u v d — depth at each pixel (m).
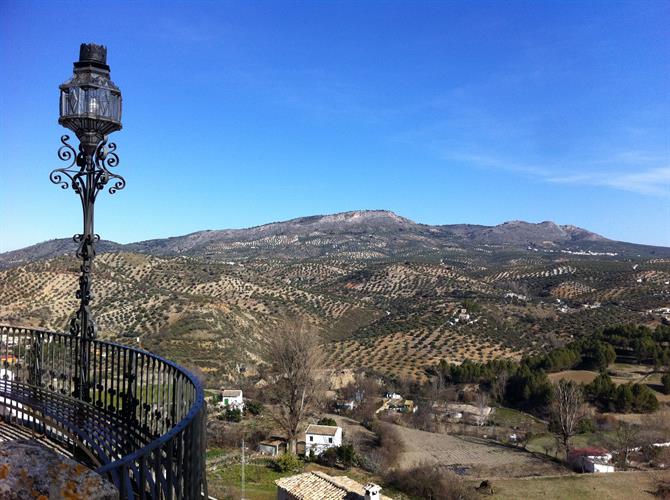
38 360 6.68
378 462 31.09
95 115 6.07
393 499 24.55
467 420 48.03
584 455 35.84
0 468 2.09
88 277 6.36
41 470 2.14
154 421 5.00
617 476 32.50
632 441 39.34
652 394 47.97
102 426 5.21
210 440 30.19
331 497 19.98
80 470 2.23
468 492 27.81
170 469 2.82
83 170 6.24
